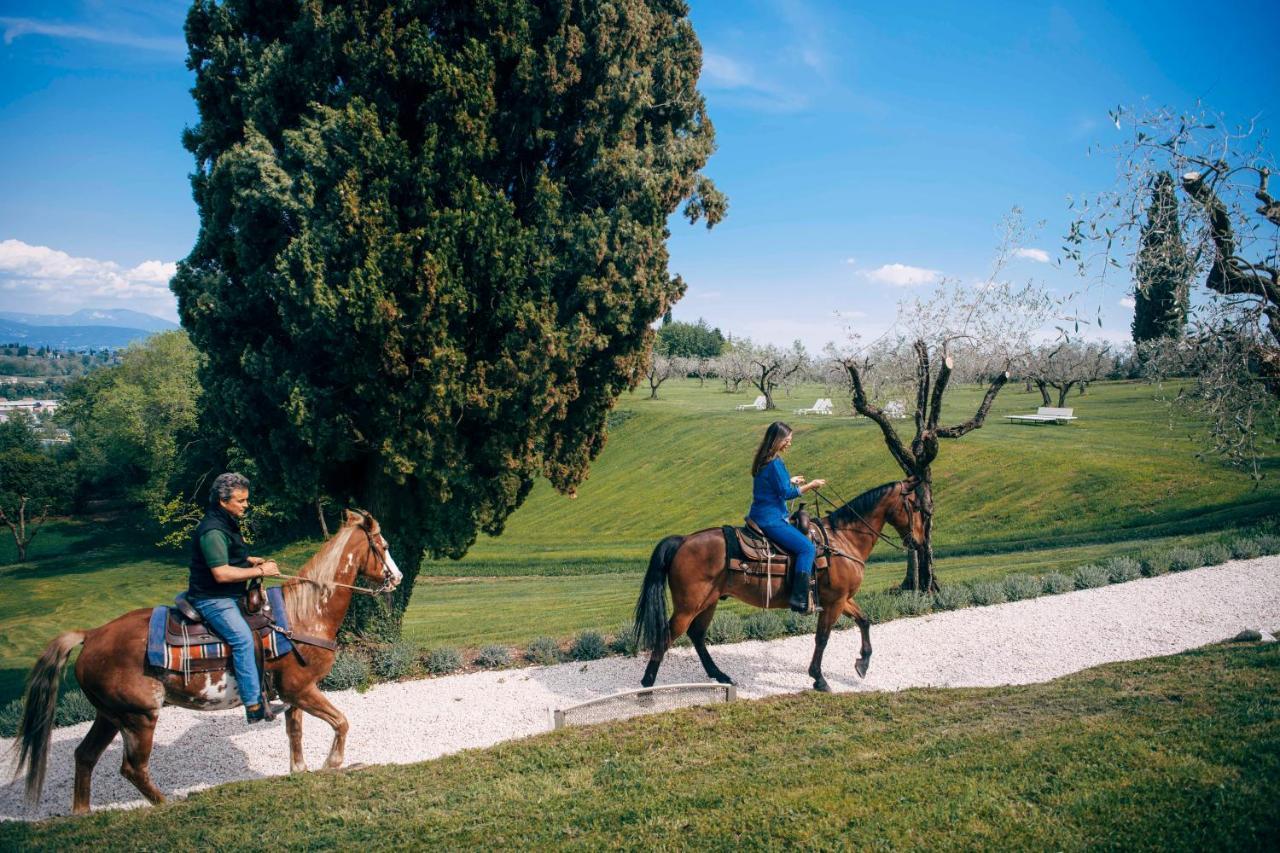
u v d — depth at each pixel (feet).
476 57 36.83
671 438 192.95
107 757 30.78
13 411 246.27
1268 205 34.40
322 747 31.09
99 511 227.61
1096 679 30.83
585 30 40.24
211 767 29.45
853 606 34.65
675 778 22.80
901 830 17.65
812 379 262.47
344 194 34.53
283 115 38.24
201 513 169.07
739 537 31.99
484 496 41.65
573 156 42.57
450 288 36.29
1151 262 34.78
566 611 68.13
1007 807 18.17
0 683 66.33
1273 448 105.81
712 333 426.51
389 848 19.06
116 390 177.27
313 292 34.50
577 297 40.01
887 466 135.74
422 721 33.37
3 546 196.65
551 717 30.99
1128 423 144.66
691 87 48.24
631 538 135.95
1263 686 26.25
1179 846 15.76
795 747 25.22
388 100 36.73
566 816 20.27
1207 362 36.88
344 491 44.93
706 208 48.55
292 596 25.52
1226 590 47.11
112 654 22.74
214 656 23.47
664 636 31.76
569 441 45.01
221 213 37.65
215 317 38.83
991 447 125.59
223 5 39.70
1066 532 89.66
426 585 106.22
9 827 21.42
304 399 36.32
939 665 37.65
